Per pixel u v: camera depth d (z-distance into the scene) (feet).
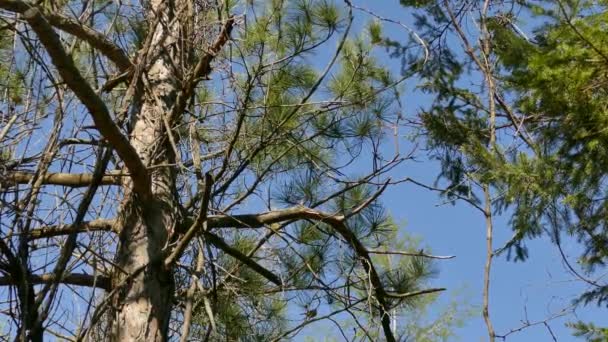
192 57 21.04
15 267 16.66
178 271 19.89
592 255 24.23
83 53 21.01
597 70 21.13
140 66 18.56
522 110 24.36
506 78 25.05
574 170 23.07
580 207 23.63
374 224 21.36
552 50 21.52
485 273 20.54
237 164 21.11
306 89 21.39
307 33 20.56
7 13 18.26
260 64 19.77
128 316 17.52
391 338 21.66
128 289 17.80
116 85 20.13
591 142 22.09
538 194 23.72
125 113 18.75
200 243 17.97
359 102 21.20
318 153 21.90
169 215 18.85
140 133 19.48
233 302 21.36
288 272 21.29
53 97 17.71
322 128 21.67
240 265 20.71
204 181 17.88
